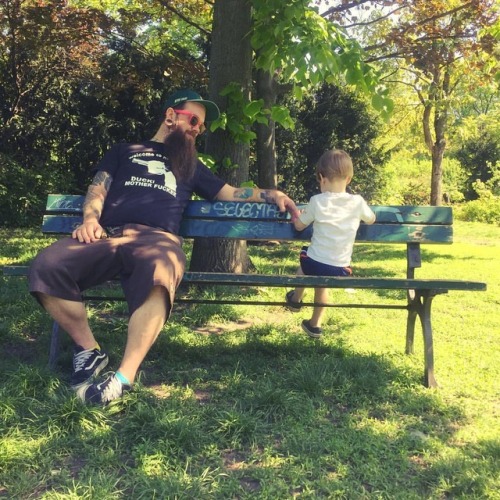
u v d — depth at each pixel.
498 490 2.39
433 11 8.96
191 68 11.05
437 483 2.45
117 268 3.27
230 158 6.06
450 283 3.51
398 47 8.95
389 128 19.39
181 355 4.00
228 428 2.82
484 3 8.32
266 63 5.06
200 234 4.10
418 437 2.88
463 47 9.01
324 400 3.32
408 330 4.26
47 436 2.69
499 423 3.09
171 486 2.30
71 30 9.85
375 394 3.41
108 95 12.86
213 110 4.06
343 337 4.67
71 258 3.15
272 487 2.36
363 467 2.54
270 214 4.13
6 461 2.42
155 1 9.41
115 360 3.83
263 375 3.62
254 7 5.14
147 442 2.63
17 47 13.28
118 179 3.70
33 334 4.46
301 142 17.17
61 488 2.31
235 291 6.14
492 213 21.20
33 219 13.84
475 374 3.85
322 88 17.44
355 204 3.89
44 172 14.43
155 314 3.05
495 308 6.01
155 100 15.34
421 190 30.41
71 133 15.75
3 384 3.18
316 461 2.60
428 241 4.12
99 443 2.65
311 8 5.14
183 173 3.81
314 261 3.92
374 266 8.88
